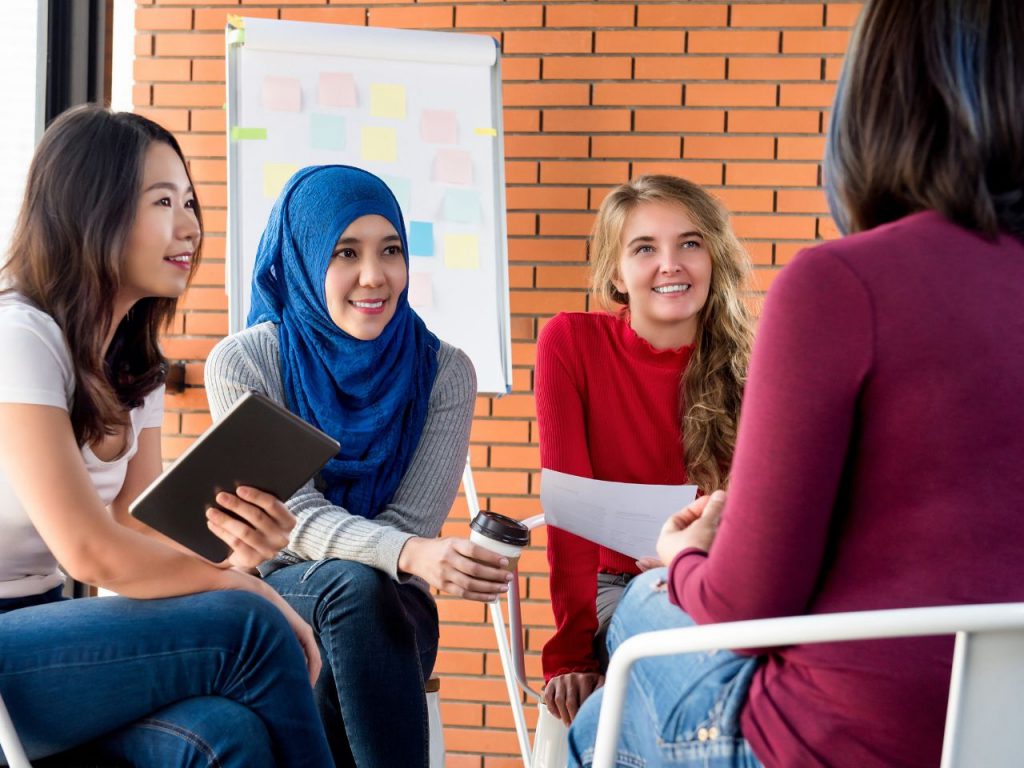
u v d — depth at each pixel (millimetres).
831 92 3184
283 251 2062
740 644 985
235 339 2006
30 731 1377
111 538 1421
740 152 3213
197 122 3285
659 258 2156
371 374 2004
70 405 1510
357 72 2977
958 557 966
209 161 3285
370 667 1673
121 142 1568
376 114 2977
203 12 3283
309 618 1715
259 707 1424
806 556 994
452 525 3312
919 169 1033
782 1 3191
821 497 982
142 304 1708
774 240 3225
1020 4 1021
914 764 990
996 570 962
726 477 2154
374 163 2961
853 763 999
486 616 3270
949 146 1017
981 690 947
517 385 3273
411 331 2080
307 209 2014
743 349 2197
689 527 1212
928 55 1030
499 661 3268
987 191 1010
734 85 3209
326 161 2928
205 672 1414
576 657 1982
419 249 2980
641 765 1202
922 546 978
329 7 3266
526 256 3262
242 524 1422
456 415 2084
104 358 1658
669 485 2021
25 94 3125
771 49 3195
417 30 3031
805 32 3189
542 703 2049
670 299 2145
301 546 1809
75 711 1388
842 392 969
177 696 1420
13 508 1497
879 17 1070
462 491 3299
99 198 1535
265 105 2912
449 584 1695
